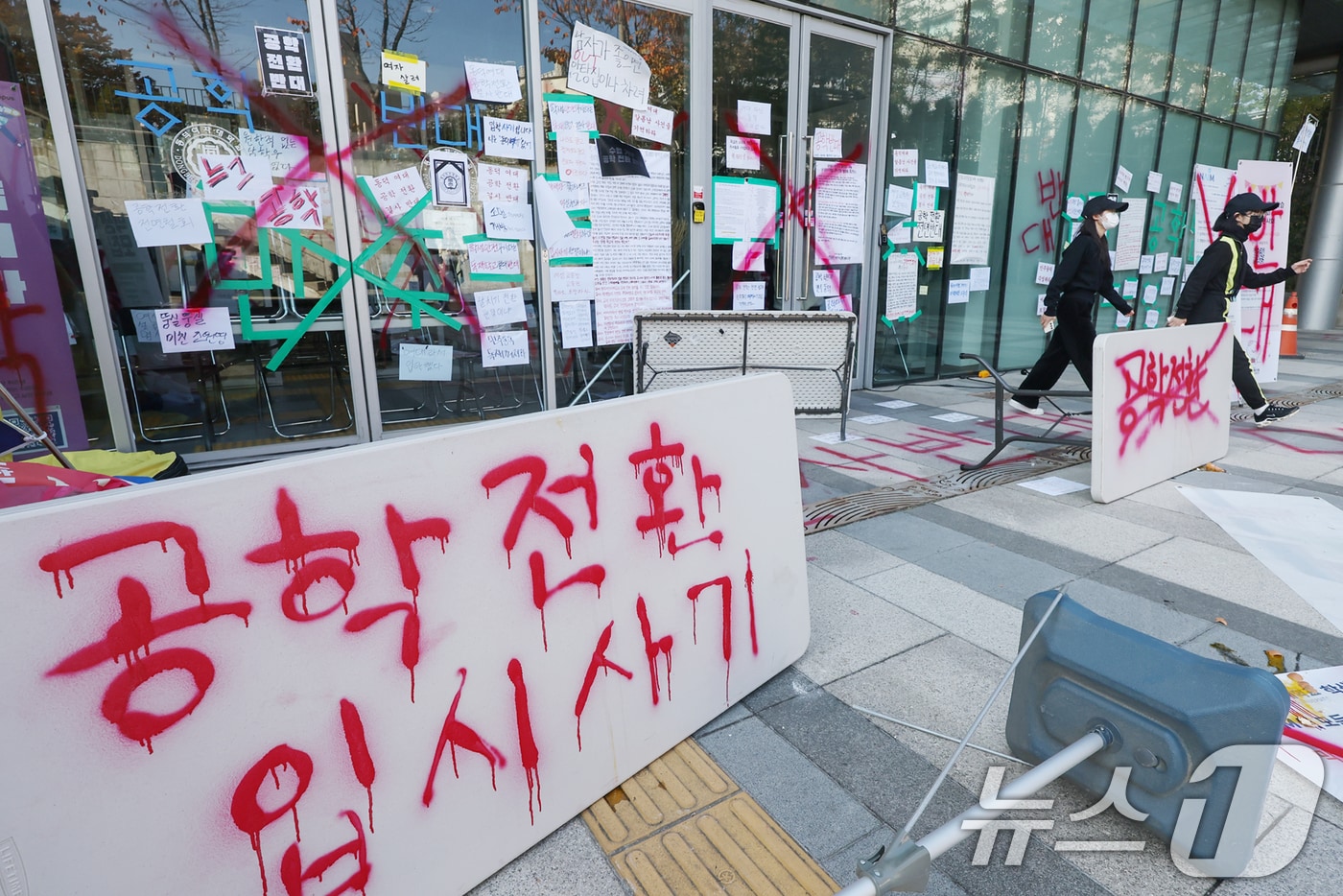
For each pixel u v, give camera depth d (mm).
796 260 6664
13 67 3533
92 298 3848
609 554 1792
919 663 2424
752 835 1702
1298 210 20625
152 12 3762
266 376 4406
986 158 7824
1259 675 1511
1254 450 5246
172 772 1151
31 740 1024
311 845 1310
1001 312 8484
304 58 4156
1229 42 10133
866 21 6477
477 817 1546
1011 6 7520
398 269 4684
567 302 5426
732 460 2117
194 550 1163
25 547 1015
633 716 1870
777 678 2340
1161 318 10742
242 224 4164
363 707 1362
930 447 5289
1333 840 1683
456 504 1489
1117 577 3090
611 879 1588
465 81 4703
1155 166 9742
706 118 5789
